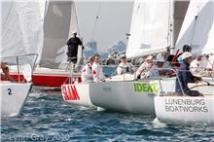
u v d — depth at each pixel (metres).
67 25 46.94
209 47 32.62
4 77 29.30
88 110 33.25
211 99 27.38
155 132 27.12
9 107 28.28
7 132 26.70
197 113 27.52
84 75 34.53
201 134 26.62
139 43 35.91
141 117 30.77
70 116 31.20
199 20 33.47
